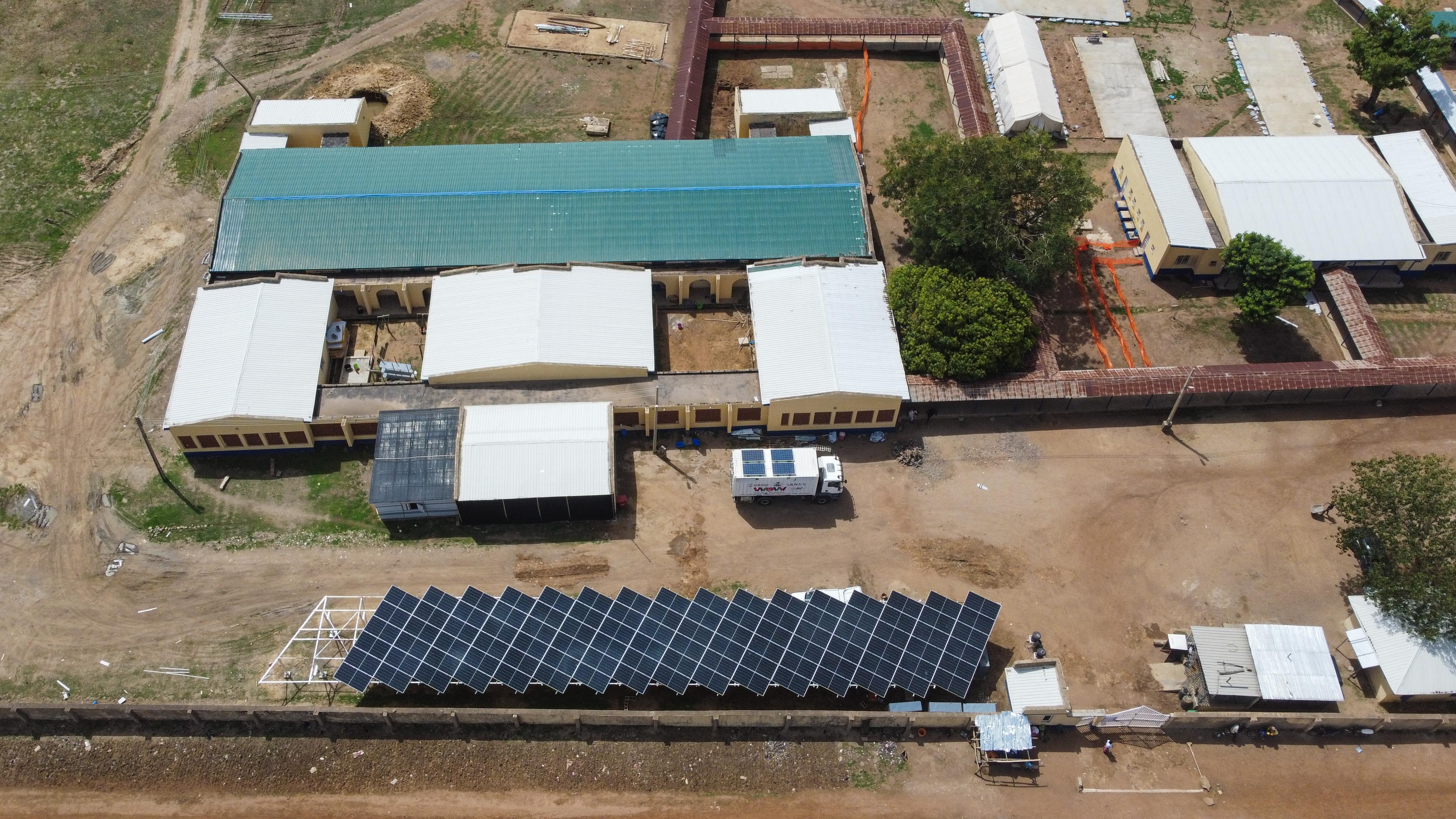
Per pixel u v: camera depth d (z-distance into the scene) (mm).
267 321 88500
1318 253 97625
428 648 72000
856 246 96375
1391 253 98188
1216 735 73125
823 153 103250
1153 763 71812
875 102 119438
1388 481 76312
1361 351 92812
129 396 90500
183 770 70312
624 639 72750
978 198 89375
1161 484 87375
